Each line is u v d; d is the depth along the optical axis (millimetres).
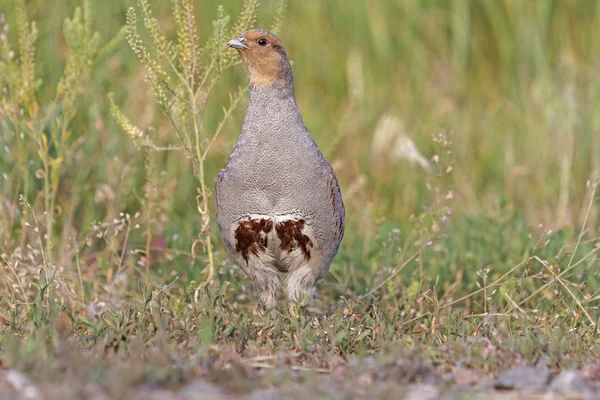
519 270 10820
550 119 15938
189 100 10148
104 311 8453
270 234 8984
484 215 13227
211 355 6902
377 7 17641
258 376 6312
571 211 15328
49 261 10023
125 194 12750
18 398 5336
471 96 17469
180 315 8172
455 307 10516
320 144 16516
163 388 5922
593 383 6508
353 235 12594
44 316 7855
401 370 6445
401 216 15961
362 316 8781
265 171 8867
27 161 12047
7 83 12109
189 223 12664
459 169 16375
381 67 17578
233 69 15055
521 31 17234
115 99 13828
